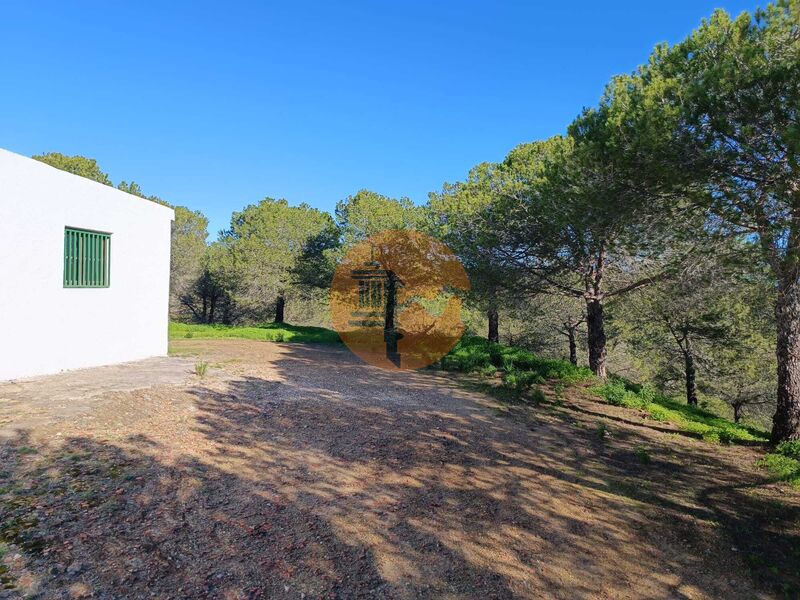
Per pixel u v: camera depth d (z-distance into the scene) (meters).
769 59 4.91
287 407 7.30
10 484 3.75
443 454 5.78
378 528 3.79
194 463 4.64
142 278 10.46
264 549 3.30
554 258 11.05
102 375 8.22
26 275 7.81
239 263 23.38
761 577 3.61
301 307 32.75
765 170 4.96
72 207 8.61
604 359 12.25
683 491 5.26
